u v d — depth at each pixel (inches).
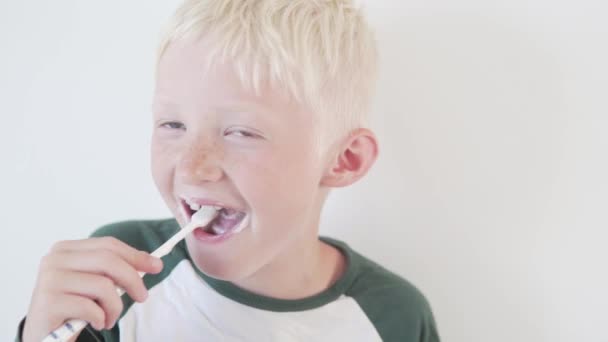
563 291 35.2
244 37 23.5
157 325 29.3
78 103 37.8
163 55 25.1
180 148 24.4
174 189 25.5
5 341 41.2
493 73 34.1
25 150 38.7
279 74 23.7
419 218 36.7
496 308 36.4
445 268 36.8
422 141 35.7
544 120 33.8
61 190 39.0
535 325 36.0
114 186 38.6
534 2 32.9
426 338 33.7
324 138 26.6
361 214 37.5
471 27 33.9
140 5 36.1
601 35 32.4
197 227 25.0
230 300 29.4
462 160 35.4
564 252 34.8
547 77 33.4
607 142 33.1
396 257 37.4
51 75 37.7
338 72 26.8
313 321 30.2
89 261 21.9
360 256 34.9
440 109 35.1
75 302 21.4
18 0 36.9
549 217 34.7
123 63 36.9
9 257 40.2
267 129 23.9
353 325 31.0
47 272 21.8
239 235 25.2
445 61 34.6
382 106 35.7
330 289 31.5
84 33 36.9
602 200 33.7
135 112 37.3
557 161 34.0
